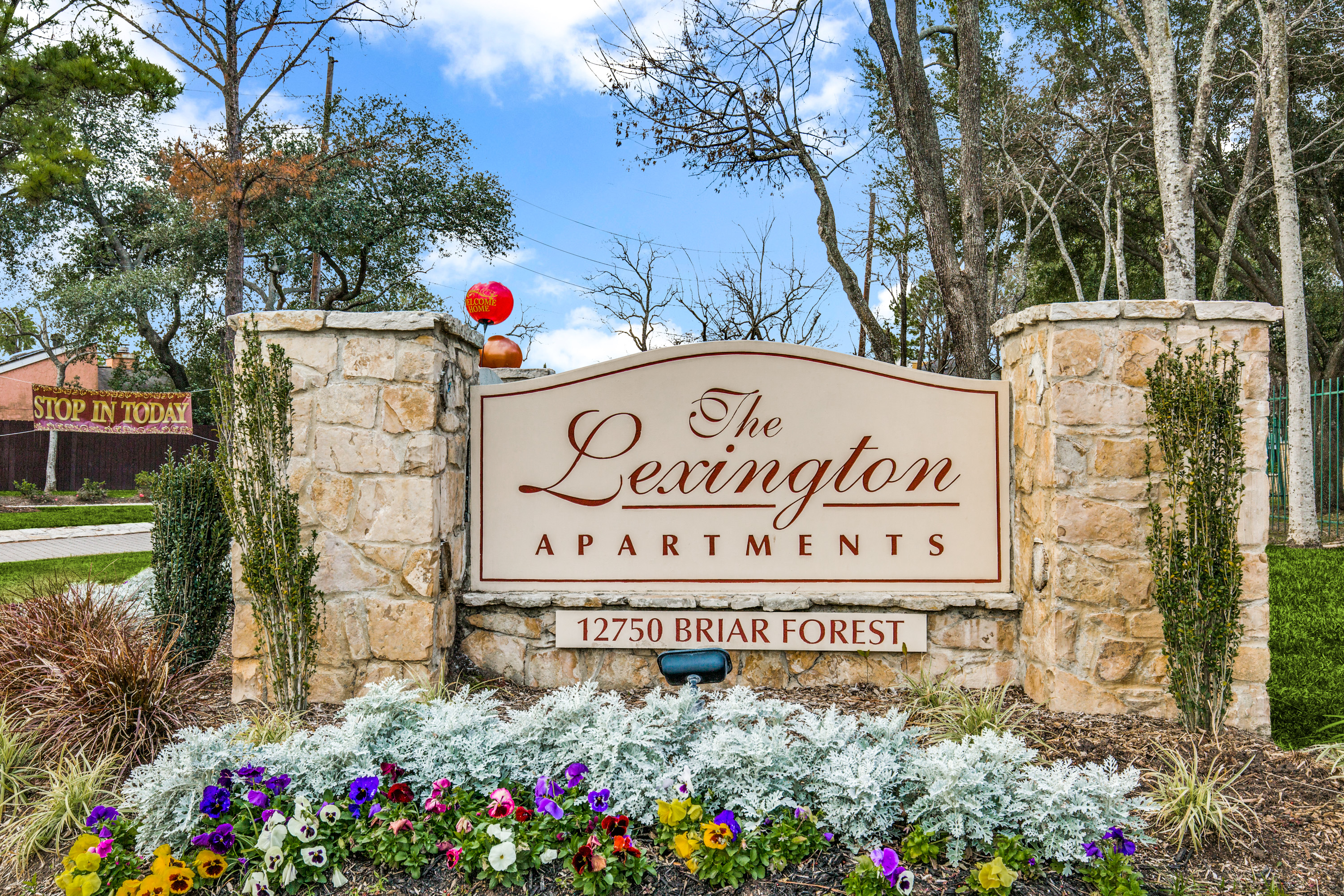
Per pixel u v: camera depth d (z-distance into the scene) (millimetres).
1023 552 4777
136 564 10156
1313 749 3756
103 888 2697
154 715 3877
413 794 3043
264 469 4293
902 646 4836
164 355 23953
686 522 5117
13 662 4207
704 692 4863
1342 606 7340
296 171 12297
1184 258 9750
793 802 2854
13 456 24469
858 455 5043
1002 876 2502
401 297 21844
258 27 11906
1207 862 2912
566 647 4973
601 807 2859
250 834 2859
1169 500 4246
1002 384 4996
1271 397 15953
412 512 4598
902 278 16453
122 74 13586
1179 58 17062
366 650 4578
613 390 5184
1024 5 16828
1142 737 3855
